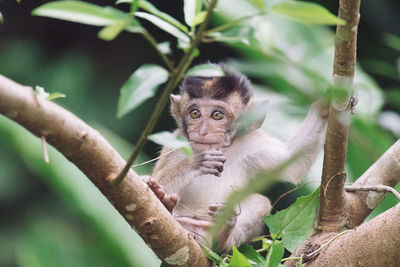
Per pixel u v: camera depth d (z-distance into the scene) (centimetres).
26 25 2006
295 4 419
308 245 743
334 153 704
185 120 1030
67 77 1873
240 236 985
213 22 1152
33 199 1808
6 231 1772
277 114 1120
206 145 991
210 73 510
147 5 498
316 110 980
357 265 662
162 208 624
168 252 644
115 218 1314
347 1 591
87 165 560
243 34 492
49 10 421
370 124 1069
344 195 751
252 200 1008
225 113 999
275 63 736
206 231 872
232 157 1034
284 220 740
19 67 1900
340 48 616
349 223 771
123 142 1469
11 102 502
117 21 414
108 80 1953
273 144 1025
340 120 680
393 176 807
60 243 1381
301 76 773
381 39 1833
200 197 1018
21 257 1417
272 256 686
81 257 1334
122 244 1287
